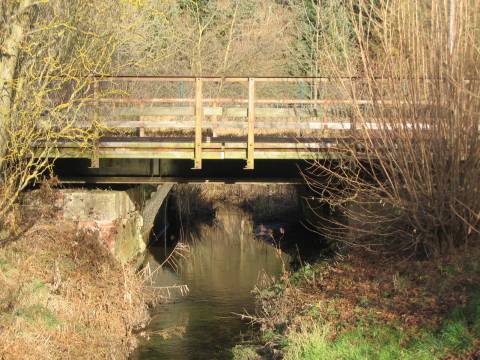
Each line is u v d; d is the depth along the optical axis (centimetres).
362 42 1509
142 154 1570
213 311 1594
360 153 1498
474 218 1373
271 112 1623
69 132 1541
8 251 1394
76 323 1272
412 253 1468
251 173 1706
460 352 995
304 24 3981
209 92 3516
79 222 1603
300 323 1264
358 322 1197
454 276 1263
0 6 1338
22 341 1116
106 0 1748
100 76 1534
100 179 1684
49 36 1435
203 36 3716
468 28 1318
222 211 3356
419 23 1431
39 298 1273
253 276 2008
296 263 2123
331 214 1914
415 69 1392
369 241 1606
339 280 1490
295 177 1714
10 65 1353
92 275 1474
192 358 1279
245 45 3894
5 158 1360
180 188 3072
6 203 1405
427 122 1385
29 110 1373
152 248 2438
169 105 2981
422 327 1105
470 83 1328
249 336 1395
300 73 3934
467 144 1348
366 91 1530
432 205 1395
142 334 1388
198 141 1559
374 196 1528
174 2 3497
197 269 2148
